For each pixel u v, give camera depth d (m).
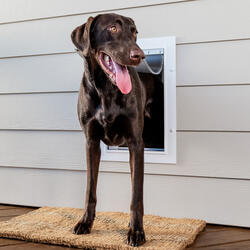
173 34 1.94
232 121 1.83
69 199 2.15
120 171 2.04
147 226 1.68
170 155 1.93
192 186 1.91
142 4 2.00
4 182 2.30
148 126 1.99
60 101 2.17
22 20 2.24
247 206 1.81
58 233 1.54
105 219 1.79
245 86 1.81
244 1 1.81
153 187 1.98
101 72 1.51
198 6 1.89
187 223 1.75
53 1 2.18
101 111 1.52
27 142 2.25
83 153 2.12
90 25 1.47
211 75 1.87
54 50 2.18
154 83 1.97
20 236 1.55
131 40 1.46
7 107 2.29
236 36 1.82
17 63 2.26
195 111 1.90
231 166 1.83
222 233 1.69
